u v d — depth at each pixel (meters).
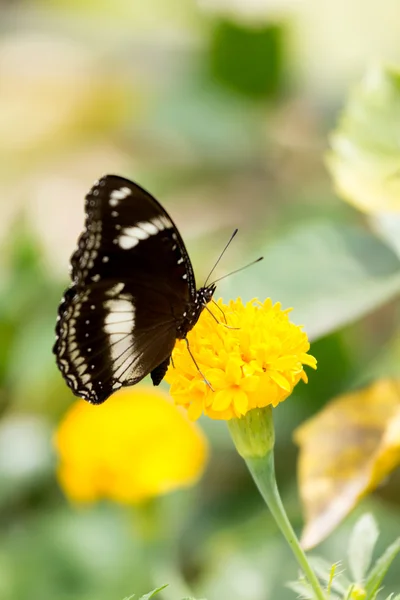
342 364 0.83
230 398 0.62
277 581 0.77
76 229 1.29
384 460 0.68
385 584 0.75
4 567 0.79
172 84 1.27
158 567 0.77
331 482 0.69
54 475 0.83
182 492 0.81
